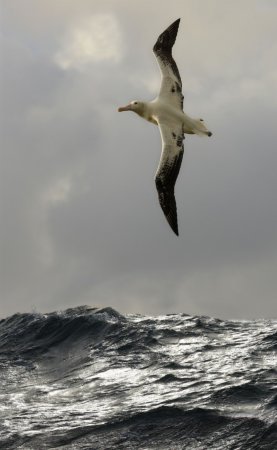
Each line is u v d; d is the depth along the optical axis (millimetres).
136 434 22047
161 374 26172
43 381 27078
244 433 21406
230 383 24656
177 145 15180
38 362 29000
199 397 23812
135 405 23812
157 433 21969
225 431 21641
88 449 21484
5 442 22078
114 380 26234
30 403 24938
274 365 26109
